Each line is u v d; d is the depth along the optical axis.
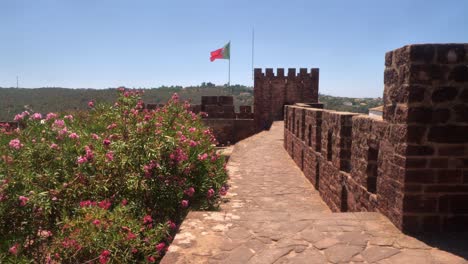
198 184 7.32
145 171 6.30
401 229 4.77
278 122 31.11
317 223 5.12
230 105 27.77
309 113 11.30
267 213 5.61
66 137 6.25
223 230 4.91
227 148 19.50
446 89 4.61
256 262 4.02
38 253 5.34
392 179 5.08
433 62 4.59
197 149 7.55
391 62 5.14
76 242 4.83
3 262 4.69
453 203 4.71
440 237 4.55
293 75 32.50
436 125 4.64
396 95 4.98
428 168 4.69
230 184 10.81
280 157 15.50
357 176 6.65
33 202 5.15
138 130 6.62
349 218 5.30
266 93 32.75
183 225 5.09
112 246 4.85
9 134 6.57
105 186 6.07
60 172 5.88
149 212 6.36
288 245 4.42
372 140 5.85
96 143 6.57
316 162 10.24
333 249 4.28
